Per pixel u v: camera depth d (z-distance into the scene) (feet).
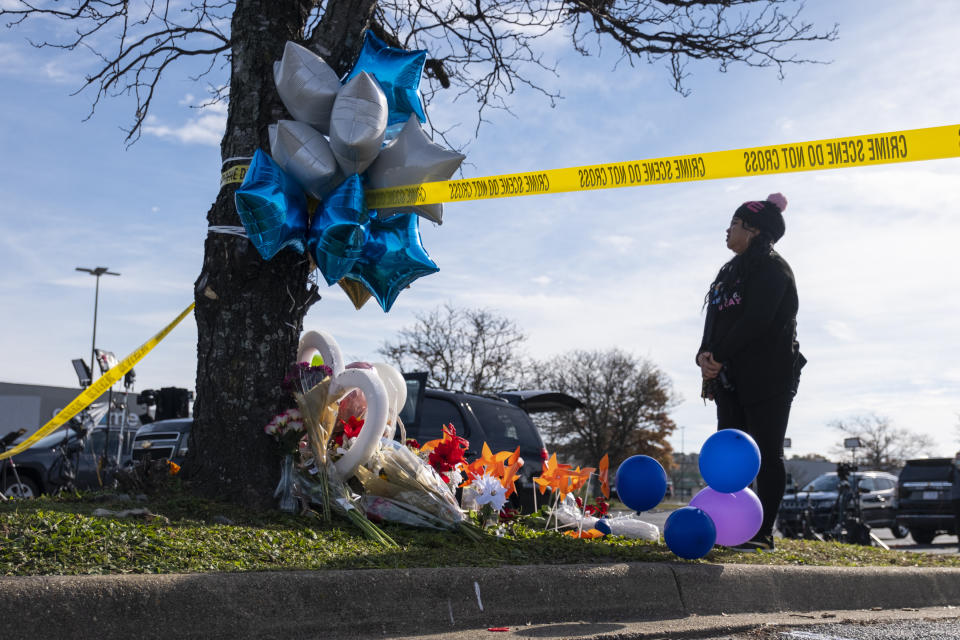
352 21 17.99
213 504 15.15
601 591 13.10
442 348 134.82
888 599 16.85
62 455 42.52
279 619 10.33
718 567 14.70
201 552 11.86
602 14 25.07
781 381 18.52
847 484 46.14
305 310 17.31
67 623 9.09
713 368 18.62
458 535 15.64
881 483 63.72
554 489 20.01
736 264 18.84
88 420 43.52
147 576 9.82
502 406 30.73
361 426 16.55
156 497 15.52
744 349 18.58
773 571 15.33
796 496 52.29
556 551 15.31
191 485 15.84
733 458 15.98
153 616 9.58
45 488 43.16
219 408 16.08
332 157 16.11
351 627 10.78
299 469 15.94
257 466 15.80
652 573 13.78
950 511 53.06
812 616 14.53
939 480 53.98
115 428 49.49
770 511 18.88
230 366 16.22
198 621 9.82
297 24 17.97
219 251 16.58
